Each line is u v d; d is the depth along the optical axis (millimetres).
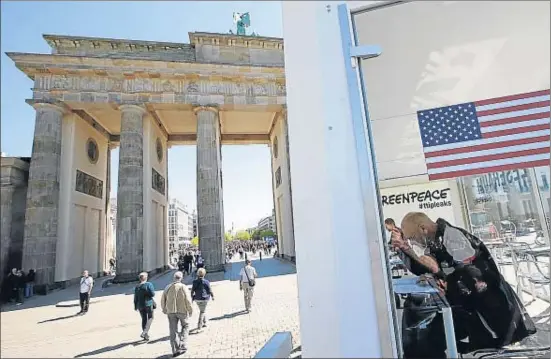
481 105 3871
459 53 3516
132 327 10383
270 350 1534
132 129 24469
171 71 25594
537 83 3693
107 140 31062
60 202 23531
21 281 18453
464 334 3744
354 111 1600
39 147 22531
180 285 7852
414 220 4203
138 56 26766
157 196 28578
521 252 3912
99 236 29125
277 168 33156
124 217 22609
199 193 24828
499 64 3605
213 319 10492
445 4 2902
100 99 24422
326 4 1704
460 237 4133
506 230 4027
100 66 24469
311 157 1544
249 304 11414
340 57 1626
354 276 1363
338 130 1531
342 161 1493
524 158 3740
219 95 26625
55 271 22359
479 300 3871
